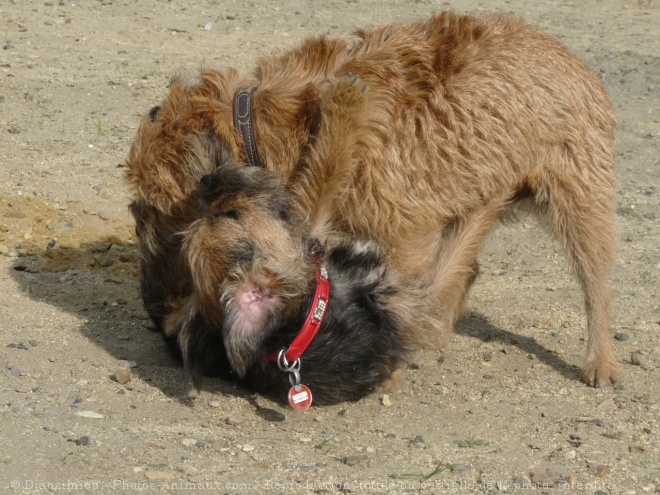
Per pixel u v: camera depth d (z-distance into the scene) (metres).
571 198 7.14
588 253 7.23
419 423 6.40
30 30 15.30
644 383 7.09
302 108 6.49
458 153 6.71
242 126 6.40
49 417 6.09
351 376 6.46
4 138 11.12
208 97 6.54
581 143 7.09
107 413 6.24
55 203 9.64
